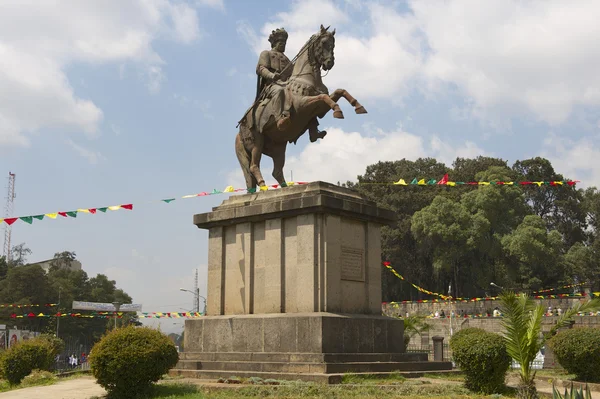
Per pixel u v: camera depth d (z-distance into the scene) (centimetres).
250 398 1156
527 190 6831
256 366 1429
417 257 6191
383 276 6234
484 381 1319
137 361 1284
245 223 1642
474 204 5806
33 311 5897
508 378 1808
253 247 1623
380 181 6525
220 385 1299
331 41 1628
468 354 1322
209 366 1516
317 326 1397
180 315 2417
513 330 1332
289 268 1534
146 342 1320
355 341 1459
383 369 1440
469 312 5394
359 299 1552
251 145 1767
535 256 5441
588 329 1831
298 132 1703
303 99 1595
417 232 5750
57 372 2061
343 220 1549
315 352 1388
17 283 5931
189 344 1650
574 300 4966
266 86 1758
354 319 1467
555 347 1831
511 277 5659
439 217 5603
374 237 1617
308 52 1650
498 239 5584
